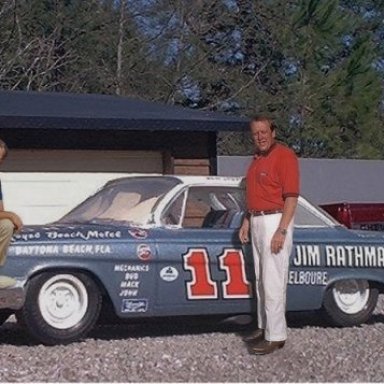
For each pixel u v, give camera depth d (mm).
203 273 9922
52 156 15086
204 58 32062
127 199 10344
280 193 9133
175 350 9297
